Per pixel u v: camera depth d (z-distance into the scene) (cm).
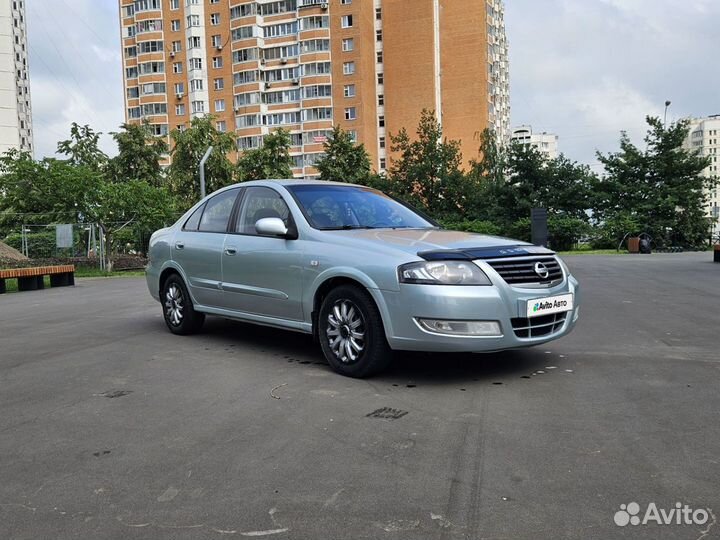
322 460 307
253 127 6350
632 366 493
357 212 561
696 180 3678
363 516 249
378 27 6538
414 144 4481
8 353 611
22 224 2612
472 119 6488
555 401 399
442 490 271
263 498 267
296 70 6256
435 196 4375
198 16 6600
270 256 539
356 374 463
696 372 471
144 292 1328
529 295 438
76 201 2559
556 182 3938
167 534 239
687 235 3619
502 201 4041
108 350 610
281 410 391
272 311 545
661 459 300
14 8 10775
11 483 290
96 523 249
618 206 3769
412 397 413
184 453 322
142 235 2925
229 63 6575
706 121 9106
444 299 417
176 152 4103
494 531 236
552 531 235
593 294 1023
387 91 6531
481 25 6431
